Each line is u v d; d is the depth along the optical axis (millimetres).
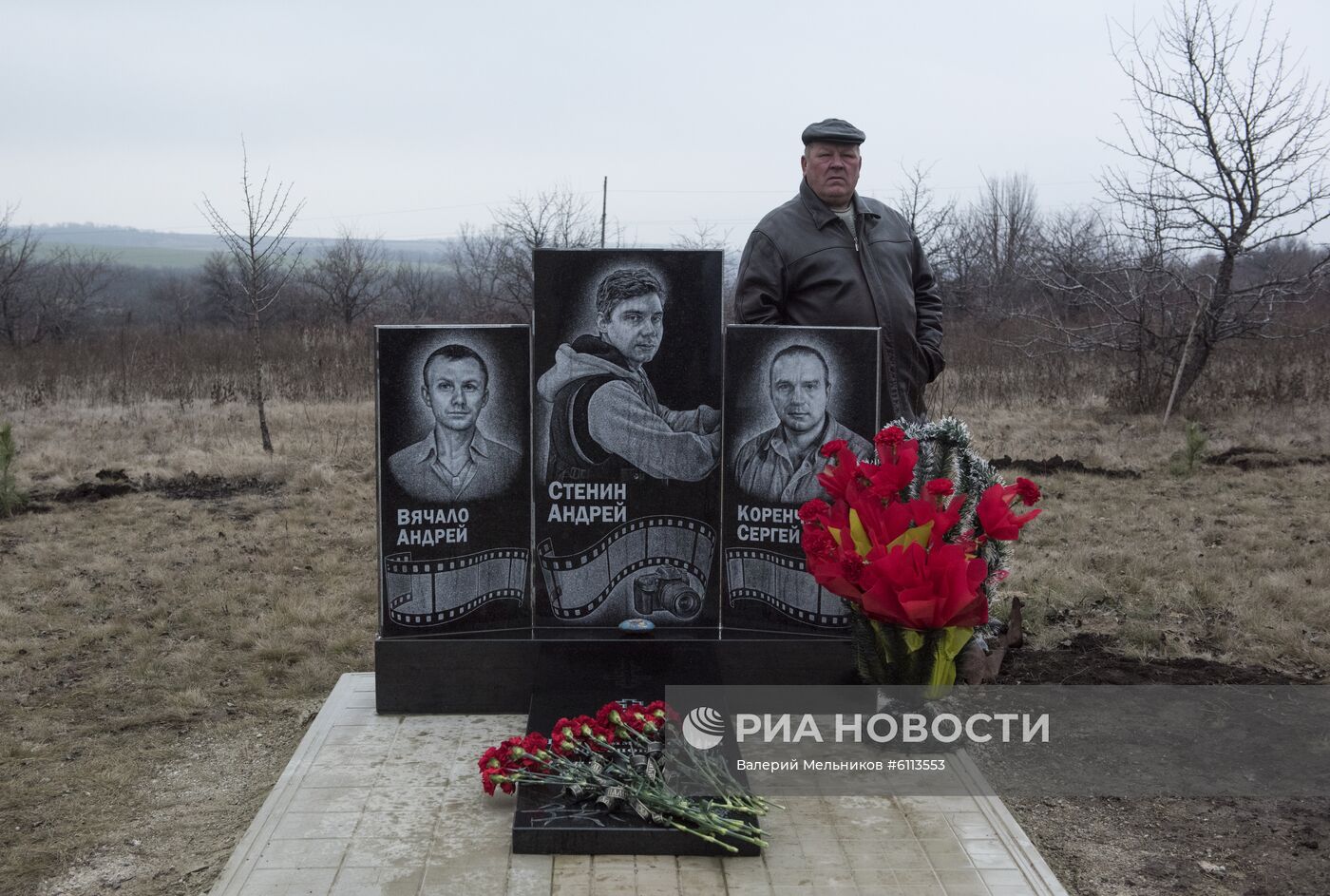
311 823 3838
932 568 4277
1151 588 7434
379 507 4734
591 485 4809
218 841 4176
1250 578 7648
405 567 4754
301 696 5789
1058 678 5777
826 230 5398
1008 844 3750
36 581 7824
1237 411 15555
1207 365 17828
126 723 5398
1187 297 16734
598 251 4730
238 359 22438
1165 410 15773
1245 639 6453
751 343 4805
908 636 4375
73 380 19547
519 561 4816
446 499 4758
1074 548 8492
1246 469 11688
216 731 5328
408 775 4203
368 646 6539
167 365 20812
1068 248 20984
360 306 38406
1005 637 6164
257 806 4480
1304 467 11648
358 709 4852
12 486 10031
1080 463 11945
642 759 3930
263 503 10461
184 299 44562
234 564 8289
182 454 12781
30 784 4711
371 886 3439
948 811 3979
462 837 3746
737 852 3645
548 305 4738
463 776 4203
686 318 4785
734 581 4867
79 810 4457
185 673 6125
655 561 4859
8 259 32875
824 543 4348
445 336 4695
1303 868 3840
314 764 4297
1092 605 7156
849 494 4402
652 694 4703
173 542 8977
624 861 3609
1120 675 5824
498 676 4781
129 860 4035
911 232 5785
